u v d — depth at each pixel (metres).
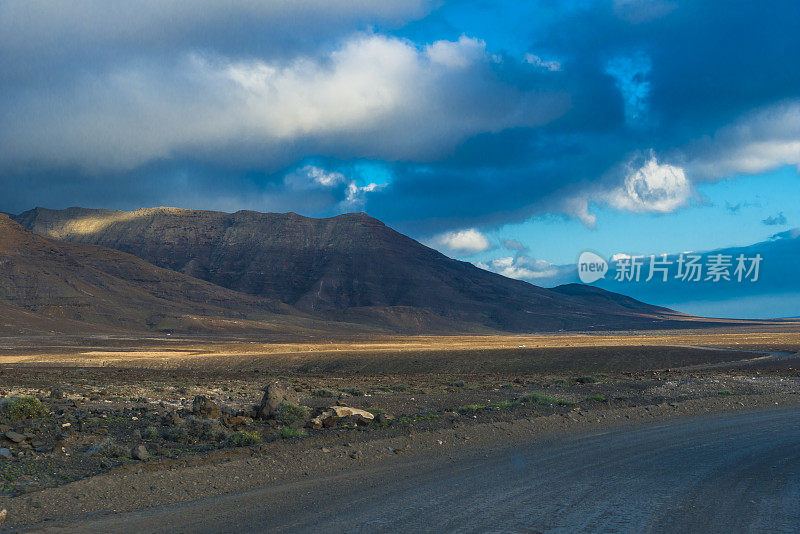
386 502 9.15
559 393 30.14
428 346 136.25
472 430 16.58
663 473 11.21
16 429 15.77
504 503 9.00
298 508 8.86
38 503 8.90
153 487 9.98
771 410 22.66
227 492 10.02
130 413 20.44
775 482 10.34
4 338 174.62
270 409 20.08
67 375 52.75
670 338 163.75
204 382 46.41
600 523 7.87
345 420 18.77
